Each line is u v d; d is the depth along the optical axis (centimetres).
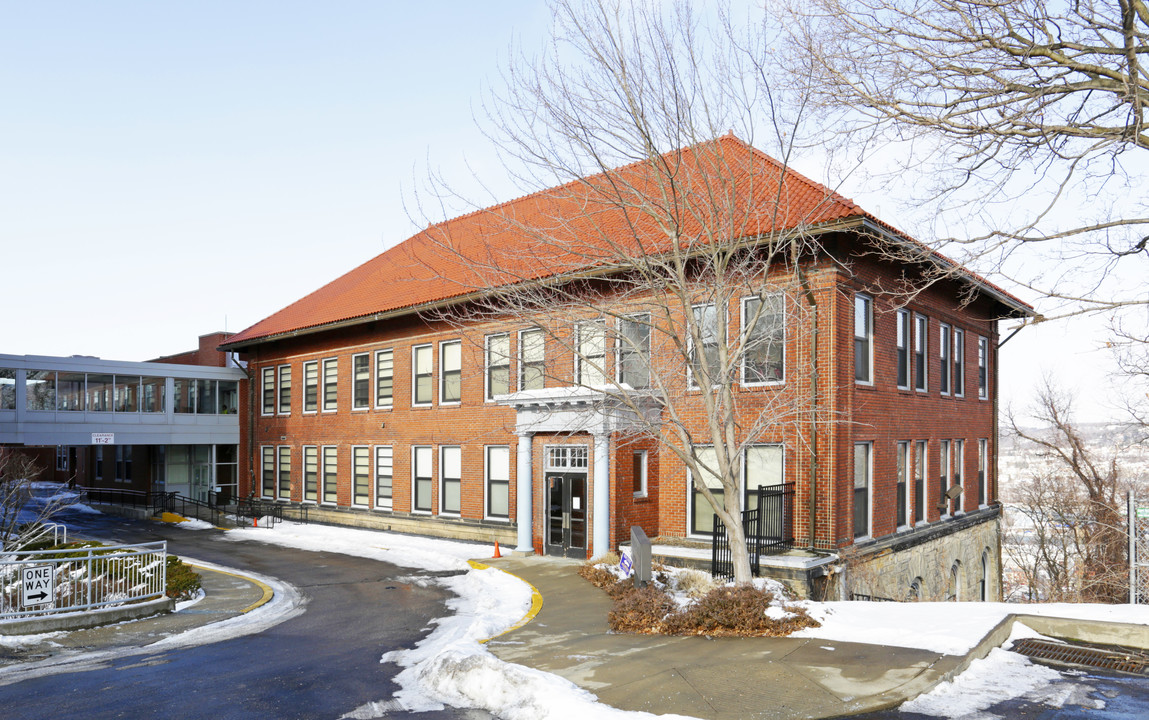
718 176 1355
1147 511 2248
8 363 2977
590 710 757
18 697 938
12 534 2541
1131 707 766
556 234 1802
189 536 2881
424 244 3077
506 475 2375
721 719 742
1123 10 911
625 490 1947
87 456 4438
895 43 1054
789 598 1271
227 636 1327
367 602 1642
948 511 2355
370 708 859
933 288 2244
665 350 1761
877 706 769
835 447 1709
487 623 1238
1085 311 1005
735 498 1318
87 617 1405
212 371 3544
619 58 1216
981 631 1009
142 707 887
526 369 2194
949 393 2375
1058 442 3450
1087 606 1185
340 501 3002
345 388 3012
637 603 1242
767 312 1658
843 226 1597
